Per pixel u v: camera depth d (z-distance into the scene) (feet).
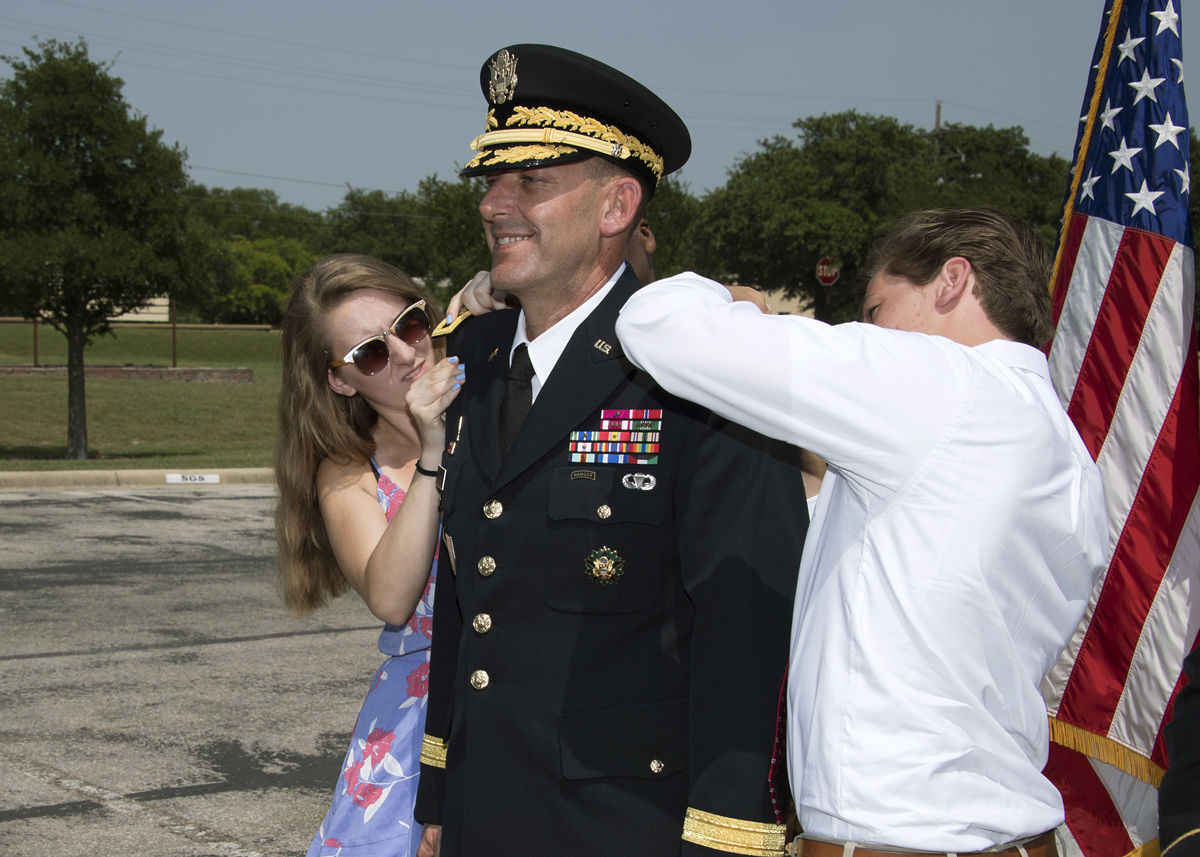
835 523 5.55
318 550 8.88
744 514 5.89
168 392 93.86
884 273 6.12
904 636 5.19
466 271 88.53
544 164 6.22
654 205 88.58
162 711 18.21
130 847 13.32
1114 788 9.25
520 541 6.29
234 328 203.92
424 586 7.74
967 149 191.72
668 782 6.08
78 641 22.26
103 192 56.13
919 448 5.13
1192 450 9.21
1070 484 5.44
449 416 7.16
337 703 18.80
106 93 55.47
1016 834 5.27
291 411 8.53
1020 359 5.69
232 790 15.10
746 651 5.81
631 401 6.23
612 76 6.27
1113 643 9.21
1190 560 9.07
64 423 71.56
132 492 44.47
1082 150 10.02
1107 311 9.60
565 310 6.62
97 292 56.08
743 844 5.71
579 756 6.06
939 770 5.17
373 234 330.95
